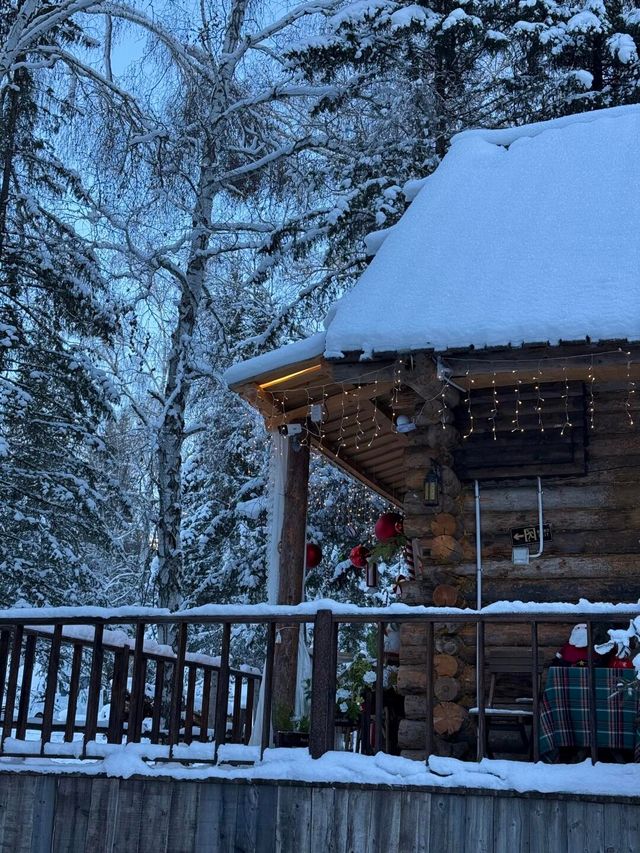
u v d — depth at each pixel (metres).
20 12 16.22
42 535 17.61
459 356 8.16
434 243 9.50
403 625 8.17
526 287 8.39
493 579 8.28
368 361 8.39
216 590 23.80
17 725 7.21
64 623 7.17
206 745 7.22
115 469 18.80
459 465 8.53
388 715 8.55
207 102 17.34
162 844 6.60
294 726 9.12
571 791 5.94
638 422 8.27
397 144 18.28
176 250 16.67
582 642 7.43
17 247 17.31
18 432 17.86
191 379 15.82
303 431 10.05
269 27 17.53
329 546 20.81
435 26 17.36
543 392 8.44
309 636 14.94
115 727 7.16
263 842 6.42
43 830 6.81
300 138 18.11
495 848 6.01
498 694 8.12
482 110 19.55
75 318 17.42
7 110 17.03
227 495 23.77
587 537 8.17
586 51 18.61
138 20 17.34
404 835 6.18
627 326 7.62
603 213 9.21
